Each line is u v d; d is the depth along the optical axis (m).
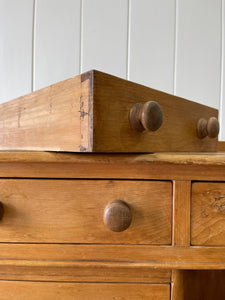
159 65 0.92
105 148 0.34
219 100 0.93
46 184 0.39
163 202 0.39
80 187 0.38
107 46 0.91
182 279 0.41
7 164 0.38
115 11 0.91
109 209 0.36
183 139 0.57
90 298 0.41
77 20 0.91
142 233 0.39
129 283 0.41
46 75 0.91
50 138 0.41
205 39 0.91
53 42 0.91
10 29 0.90
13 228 0.39
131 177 0.38
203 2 0.90
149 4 0.91
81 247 0.39
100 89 0.33
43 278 0.42
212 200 0.39
